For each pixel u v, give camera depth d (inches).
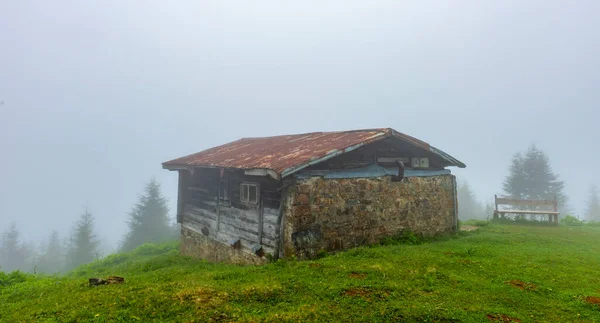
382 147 458.9
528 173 1811.0
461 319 202.4
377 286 252.4
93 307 221.3
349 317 204.4
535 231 580.1
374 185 433.4
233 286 261.3
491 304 230.4
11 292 318.3
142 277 333.4
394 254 360.5
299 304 225.8
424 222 493.4
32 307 240.5
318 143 460.1
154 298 232.1
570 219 796.6
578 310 223.0
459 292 249.8
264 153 473.7
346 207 402.9
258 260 409.4
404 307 216.2
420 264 320.5
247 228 440.5
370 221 425.4
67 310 219.0
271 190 396.2
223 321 200.2
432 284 265.3
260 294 239.6
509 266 324.2
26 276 438.6
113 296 241.8
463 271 306.2
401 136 446.3
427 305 221.1
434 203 510.9
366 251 360.5
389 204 449.1
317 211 377.4
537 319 209.3
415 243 449.4
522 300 238.2
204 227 564.4
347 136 465.4
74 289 282.4
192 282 277.3
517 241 468.1
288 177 364.8
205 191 568.7
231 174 485.4
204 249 561.6
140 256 837.8
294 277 279.3
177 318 203.0
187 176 646.5
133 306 221.1
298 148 452.8
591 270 316.2
